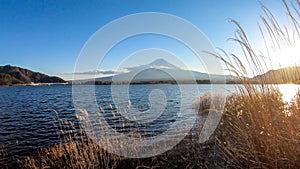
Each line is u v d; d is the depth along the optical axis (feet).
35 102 85.35
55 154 13.46
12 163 18.30
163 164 10.51
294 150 6.39
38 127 36.58
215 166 8.24
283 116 7.34
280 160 6.36
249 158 7.22
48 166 12.44
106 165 11.14
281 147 6.65
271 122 7.25
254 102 7.91
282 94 8.09
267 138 7.02
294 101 7.91
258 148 7.43
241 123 8.52
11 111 60.75
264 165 6.73
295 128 6.91
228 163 7.75
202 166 8.73
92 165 11.00
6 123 42.32
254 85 8.14
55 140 26.73
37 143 25.90
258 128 7.66
